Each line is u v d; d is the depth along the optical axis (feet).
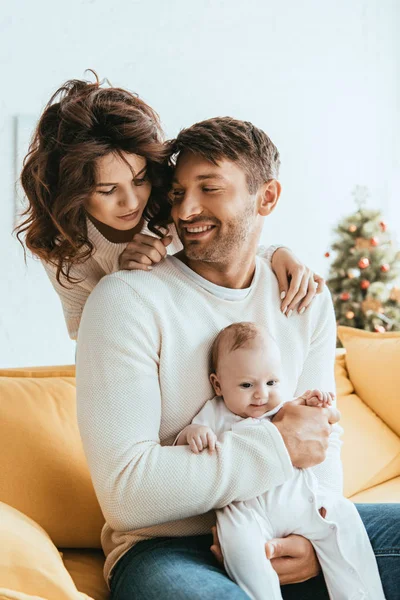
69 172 4.91
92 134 4.95
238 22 15.02
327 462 5.33
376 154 16.17
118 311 4.90
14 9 13.55
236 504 4.71
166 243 5.37
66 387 6.25
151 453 4.60
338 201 15.89
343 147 15.92
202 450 4.65
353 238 12.01
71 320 6.35
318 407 4.94
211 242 5.06
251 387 4.99
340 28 15.81
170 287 5.17
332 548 4.75
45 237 5.42
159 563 4.54
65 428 5.89
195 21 14.71
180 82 14.66
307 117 15.64
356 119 16.01
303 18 15.51
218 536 4.59
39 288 13.78
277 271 5.64
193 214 4.99
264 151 5.19
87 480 5.74
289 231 15.61
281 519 4.71
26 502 5.50
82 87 5.30
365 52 16.02
